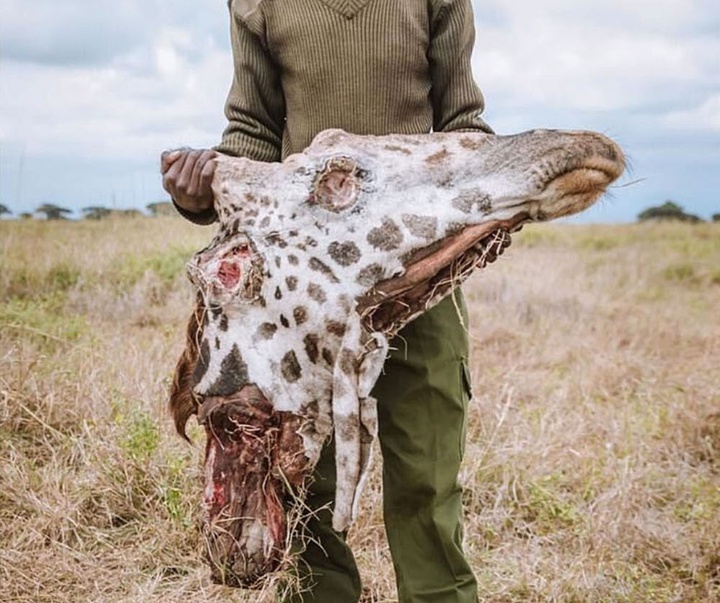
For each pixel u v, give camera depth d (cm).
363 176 294
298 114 330
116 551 438
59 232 1123
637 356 879
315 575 353
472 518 494
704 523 488
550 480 537
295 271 290
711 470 591
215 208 308
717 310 1240
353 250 290
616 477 541
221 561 297
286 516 305
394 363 328
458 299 338
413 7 323
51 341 698
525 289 1144
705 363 871
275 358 291
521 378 735
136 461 486
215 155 306
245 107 338
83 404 554
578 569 442
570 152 288
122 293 919
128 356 646
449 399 331
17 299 860
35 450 523
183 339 711
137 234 1124
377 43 320
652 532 479
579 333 985
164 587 409
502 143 296
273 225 294
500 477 534
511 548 474
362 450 290
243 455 293
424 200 292
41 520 451
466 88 333
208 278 292
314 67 323
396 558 337
